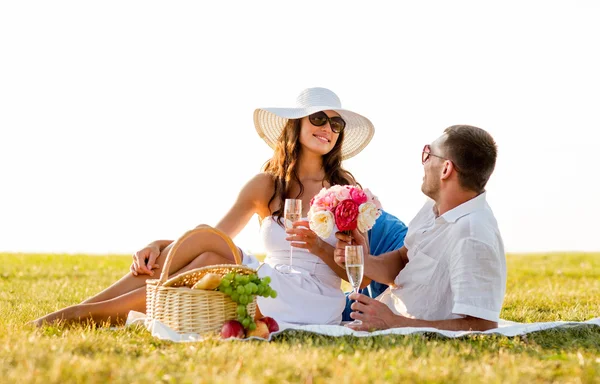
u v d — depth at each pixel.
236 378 3.88
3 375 3.84
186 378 3.88
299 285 6.53
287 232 6.40
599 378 4.07
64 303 8.81
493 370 4.14
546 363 4.46
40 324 6.14
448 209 5.93
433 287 5.99
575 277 14.35
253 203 7.25
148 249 6.55
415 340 5.14
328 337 5.45
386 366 4.23
